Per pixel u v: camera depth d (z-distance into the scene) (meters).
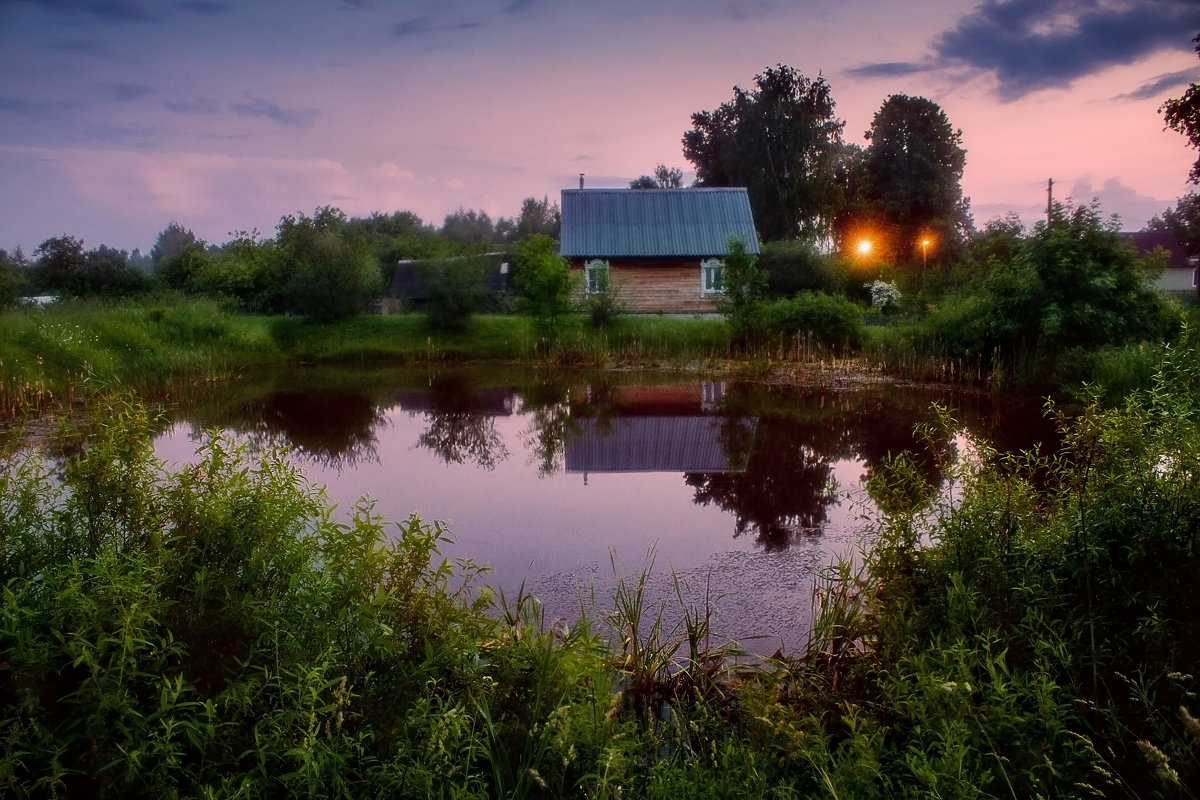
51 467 5.81
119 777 2.84
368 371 24.08
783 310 24.66
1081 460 4.67
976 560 4.48
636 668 4.73
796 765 3.52
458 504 9.43
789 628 5.80
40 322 19.52
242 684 3.08
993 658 3.81
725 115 56.78
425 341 27.12
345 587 3.53
